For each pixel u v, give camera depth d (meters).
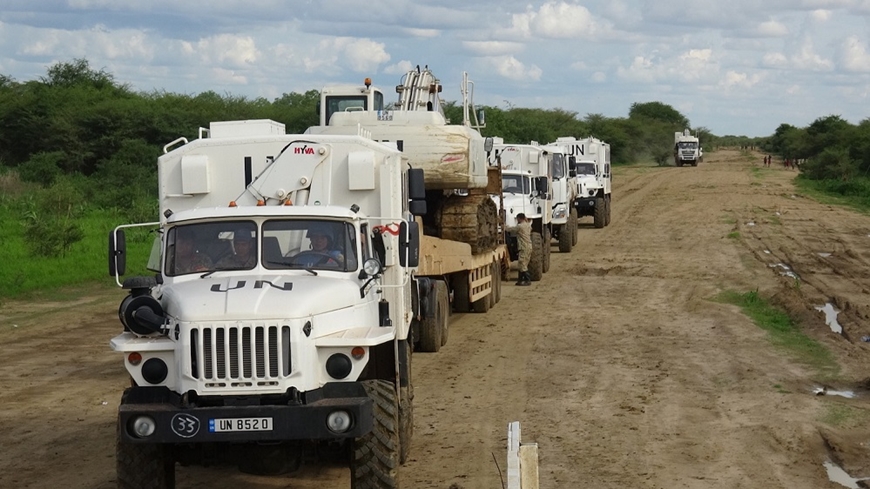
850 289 21.53
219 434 7.04
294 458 7.59
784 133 126.69
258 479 9.00
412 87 20.39
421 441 10.10
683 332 16.44
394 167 9.48
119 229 8.40
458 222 17.28
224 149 9.66
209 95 69.44
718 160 113.88
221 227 8.41
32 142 56.09
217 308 7.19
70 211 34.31
